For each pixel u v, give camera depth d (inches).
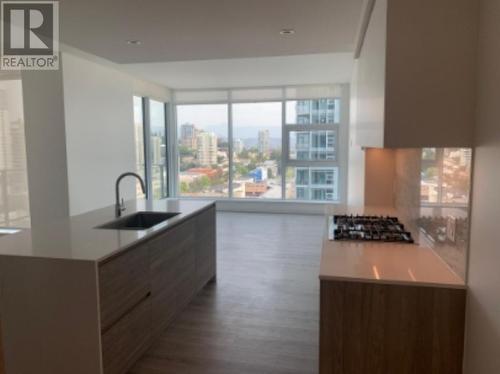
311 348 110.0
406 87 64.2
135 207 146.7
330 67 241.0
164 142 352.2
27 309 85.1
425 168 93.5
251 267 181.8
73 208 210.8
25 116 207.8
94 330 82.4
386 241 93.7
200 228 146.6
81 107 215.2
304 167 329.7
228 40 149.0
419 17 62.9
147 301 104.0
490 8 56.3
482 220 59.1
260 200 331.9
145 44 155.9
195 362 103.0
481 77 59.4
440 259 80.3
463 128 63.1
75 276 81.5
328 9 114.4
